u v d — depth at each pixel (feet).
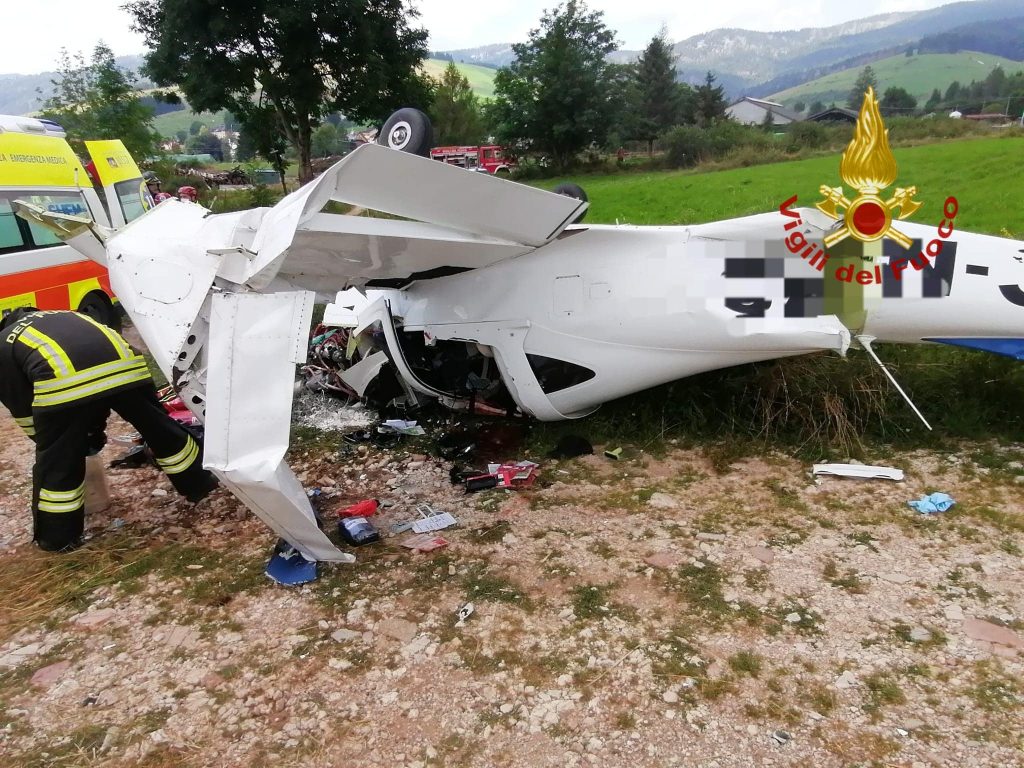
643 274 12.98
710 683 7.71
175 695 8.09
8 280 21.49
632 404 15.34
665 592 9.42
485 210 11.55
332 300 14.69
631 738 7.05
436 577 10.12
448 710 7.58
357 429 16.72
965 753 6.61
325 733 7.38
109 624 9.55
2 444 17.12
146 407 11.73
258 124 67.62
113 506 13.14
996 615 8.52
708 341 12.78
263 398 9.48
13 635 9.47
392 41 63.62
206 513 12.67
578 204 11.55
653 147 141.69
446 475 13.83
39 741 7.51
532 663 8.23
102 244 12.47
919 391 14.19
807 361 14.78
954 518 10.80
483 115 164.86
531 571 10.14
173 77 60.64
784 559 10.02
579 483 13.02
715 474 13.01
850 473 12.33
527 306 14.01
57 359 10.78
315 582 10.17
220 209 71.15
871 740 6.83
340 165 9.16
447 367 16.58
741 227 12.41
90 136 77.51
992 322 12.07
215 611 9.64
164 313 10.95
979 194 36.58
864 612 8.74
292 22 55.36
